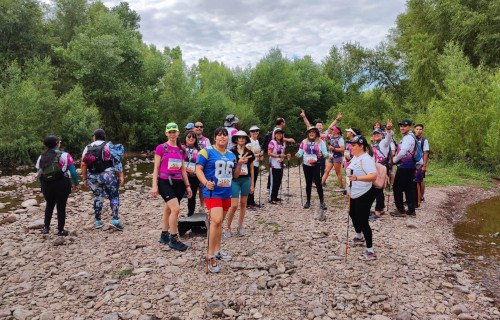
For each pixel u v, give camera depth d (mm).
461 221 10125
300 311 5023
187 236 7879
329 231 8312
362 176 6379
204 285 5676
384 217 9500
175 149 7051
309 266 6383
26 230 8516
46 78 26609
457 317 5031
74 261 6684
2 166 22172
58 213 7941
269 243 7500
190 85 36281
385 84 37688
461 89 18656
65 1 37219
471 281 6262
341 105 38812
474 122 17500
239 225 7969
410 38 32406
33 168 21953
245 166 7676
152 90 35000
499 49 24656
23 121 23062
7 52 28078
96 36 32062
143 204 11203
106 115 31953
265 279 5816
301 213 9844
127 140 32562
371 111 36781
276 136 10633
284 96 46469
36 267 6445
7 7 28312
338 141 12852
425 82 27656
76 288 5660
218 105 38312
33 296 5473
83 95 29531
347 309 5090
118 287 5637
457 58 23375
